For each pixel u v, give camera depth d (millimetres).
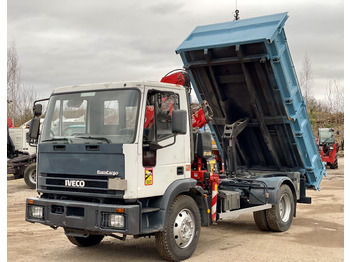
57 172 6660
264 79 8680
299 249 7582
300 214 11039
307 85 39688
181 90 7180
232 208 8352
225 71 9008
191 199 7070
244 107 9492
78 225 6312
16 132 17625
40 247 7781
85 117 6621
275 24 8312
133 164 6090
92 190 6320
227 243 8055
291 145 9562
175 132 6211
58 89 7059
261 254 7234
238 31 8664
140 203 6184
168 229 6578
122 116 6332
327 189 15648
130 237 8711
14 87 30375
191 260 6855
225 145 9852
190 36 9234
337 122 42656
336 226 9617
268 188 8820
